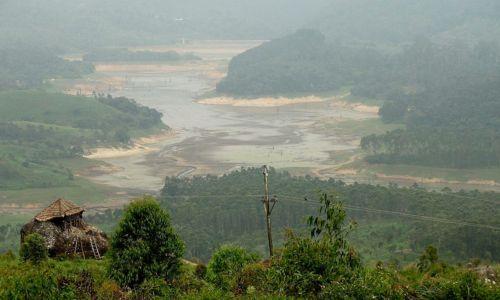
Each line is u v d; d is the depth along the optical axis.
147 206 45.66
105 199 169.38
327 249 41.97
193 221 122.06
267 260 51.28
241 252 52.22
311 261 41.31
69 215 58.28
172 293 43.22
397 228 108.94
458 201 126.56
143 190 178.62
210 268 51.22
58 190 176.62
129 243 45.09
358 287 40.19
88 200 168.38
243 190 140.00
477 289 40.47
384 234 106.12
